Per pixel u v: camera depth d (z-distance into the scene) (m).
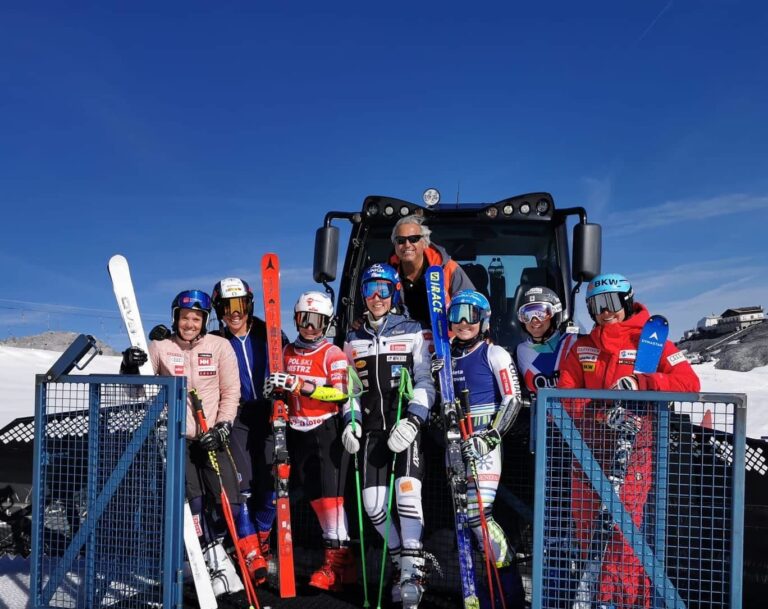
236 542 3.04
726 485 2.48
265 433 3.49
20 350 31.95
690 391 2.56
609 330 2.95
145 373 3.16
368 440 3.11
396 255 3.96
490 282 4.36
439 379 3.00
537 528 2.50
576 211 4.21
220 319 3.75
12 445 3.67
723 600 2.54
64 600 2.93
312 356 3.27
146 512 2.83
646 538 2.54
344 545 3.20
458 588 3.22
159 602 2.75
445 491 3.30
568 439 2.54
